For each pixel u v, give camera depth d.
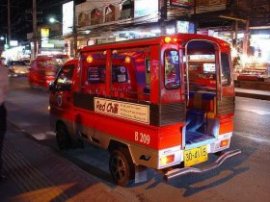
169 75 4.68
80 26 35.25
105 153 7.30
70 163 6.29
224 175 5.97
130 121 5.11
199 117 5.79
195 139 5.33
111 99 5.48
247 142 8.20
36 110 13.30
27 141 7.91
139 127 4.95
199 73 5.96
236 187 5.47
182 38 4.84
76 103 6.53
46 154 6.82
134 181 5.38
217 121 5.54
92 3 33.00
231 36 22.19
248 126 9.98
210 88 5.82
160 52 4.58
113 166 5.63
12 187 5.21
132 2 27.47
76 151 7.45
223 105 5.59
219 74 5.48
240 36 22.33
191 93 5.94
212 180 5.74
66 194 5.00
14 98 17.00
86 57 6.17
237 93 18.61
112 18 29.88
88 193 5.06
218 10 21.70
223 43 5.55
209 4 22.34
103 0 31.08
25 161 6.39
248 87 20.83
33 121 11.09
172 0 21.52
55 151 7.48
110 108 5.52
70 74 6.81
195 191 5.31
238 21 21.56
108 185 5.49
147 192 5.25
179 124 4.84
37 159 6.52
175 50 4.74
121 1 28.47
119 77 5.52
